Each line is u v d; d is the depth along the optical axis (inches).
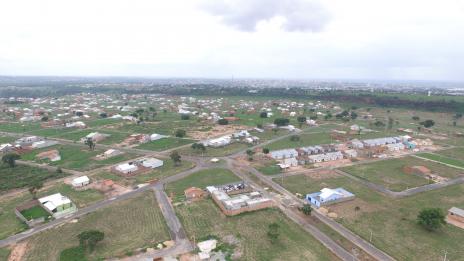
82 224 3075.8
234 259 2461.9
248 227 2989.7
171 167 4877.0
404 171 4638.3
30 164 5059.1
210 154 5620.1
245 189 3919.8
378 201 3587.6
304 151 5625.0
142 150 5935.0
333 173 4576.8
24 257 2519.7
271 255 2524.6
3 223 3112.7
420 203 3528.5
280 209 3390.7
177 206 3459.6
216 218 3179.1
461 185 4074.8
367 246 2667.3
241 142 6535.4
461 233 2878.9
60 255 2539.4
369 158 5374.0
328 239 2780.5
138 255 2527.1
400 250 2600.9
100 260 2458.2
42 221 3132.4
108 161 5216.5
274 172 4613.7
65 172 4680.1
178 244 2691.9
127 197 3722.9
